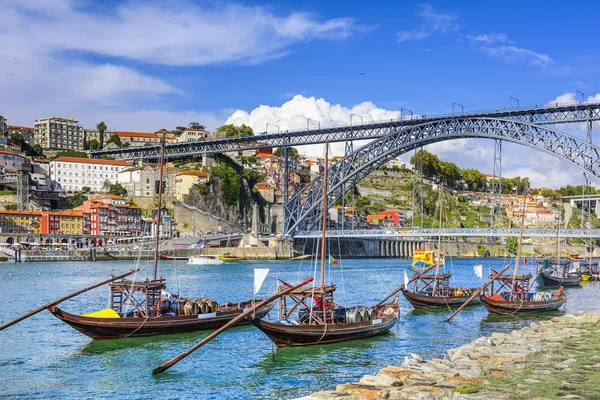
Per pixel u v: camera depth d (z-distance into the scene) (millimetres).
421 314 57375
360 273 118875
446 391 24734
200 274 109500
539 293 62188
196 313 45562
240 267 132125
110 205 182625
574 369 28234
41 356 37938
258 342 42406
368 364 35594
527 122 128625
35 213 172125
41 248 157750
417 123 149375
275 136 176500
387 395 24641
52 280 91688
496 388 24938
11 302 64000
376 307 49531
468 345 36188
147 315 42844
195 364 35875
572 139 121750
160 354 38500
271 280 98250
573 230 134875
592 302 71000
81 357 37594
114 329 41438
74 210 185000
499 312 56812
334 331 40594
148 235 185375
